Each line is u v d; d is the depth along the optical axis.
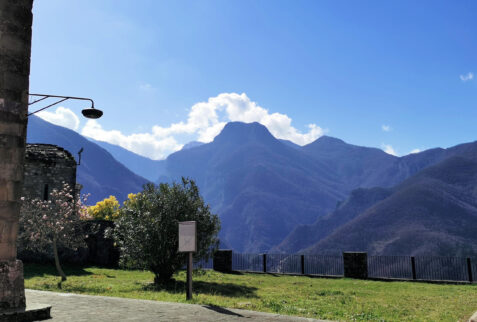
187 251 9.39
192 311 7.22
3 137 6.74
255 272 23.77
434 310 11.22
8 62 6.91
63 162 24.33
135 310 7.21
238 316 6.85
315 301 12.51
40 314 6.45
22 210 18.25
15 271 6.64
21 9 7.16
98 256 23.39
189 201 16.05
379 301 12.99
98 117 10.73
